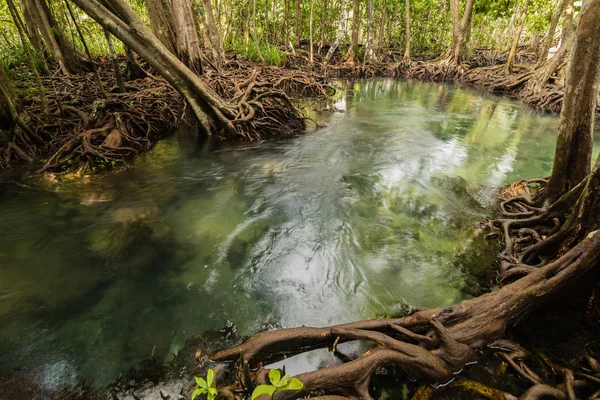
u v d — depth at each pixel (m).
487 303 2.74
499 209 5.23
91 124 7.46
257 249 4.31
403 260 4.06
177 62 8.09
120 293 3.53
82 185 6.18
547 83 14.47
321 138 9.27
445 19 27.59
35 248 4.32
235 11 22.12
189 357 2.74
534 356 2.64
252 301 3.40
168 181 6.48
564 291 2.88
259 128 9.28
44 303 3.38
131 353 2.79
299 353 2.74
